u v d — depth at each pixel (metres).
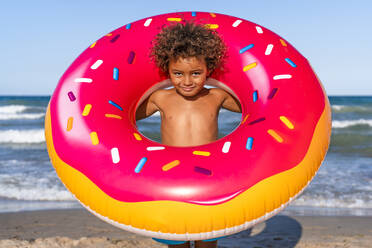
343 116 17.92
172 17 2.52
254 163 1.71
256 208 1.65
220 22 2.46
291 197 1.75
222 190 1.62
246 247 3.49
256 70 2.22
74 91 2.13
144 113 2.55
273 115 1.93
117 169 1.74
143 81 2.39
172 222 1.61
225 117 17.03
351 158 9.28
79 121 1.97
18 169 7.79
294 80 2.09
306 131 1.89
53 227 4.23
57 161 1.91
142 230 1.66
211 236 1.64
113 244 3.49
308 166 1.82
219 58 2.24
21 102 21.52
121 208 1.66
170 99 2.43
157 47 2.21
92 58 2.31
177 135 2.36
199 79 2.13
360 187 6.25
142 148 1.84
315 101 2.03
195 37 2.06
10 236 3.88
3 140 12.77
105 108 2.09
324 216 4.75
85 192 1.76
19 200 5.66
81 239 3.62
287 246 3.51
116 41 2.41
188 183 1.63
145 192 1.64
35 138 13.07
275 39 2.35
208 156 1.75
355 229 4.13
